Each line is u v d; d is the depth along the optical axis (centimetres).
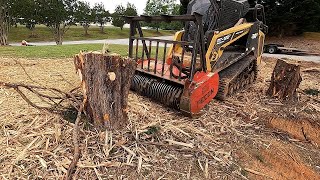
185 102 440
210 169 345
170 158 347
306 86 779
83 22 3319
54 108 406
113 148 339
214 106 543
